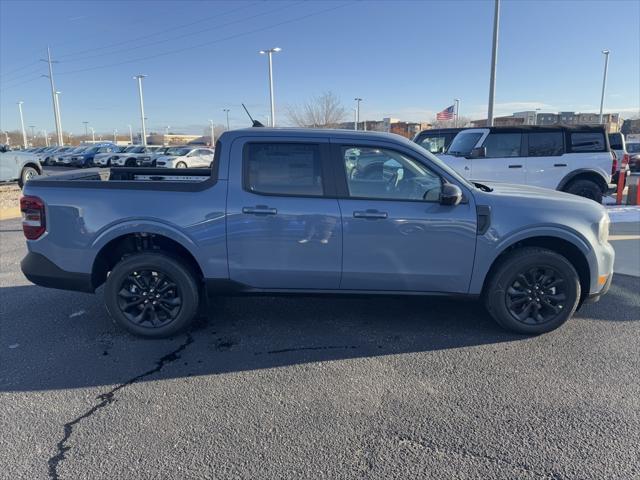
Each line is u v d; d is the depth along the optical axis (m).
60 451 2.77
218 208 4.09
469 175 9.90
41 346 4.16
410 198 4.13
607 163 10.07
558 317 4.28
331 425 3.01
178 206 4.10
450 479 2.54
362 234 4.09
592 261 4.25
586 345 4.14
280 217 4.07
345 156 4.12
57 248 4.18
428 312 4.96
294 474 2.58
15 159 16.06
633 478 2.53
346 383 3.53
